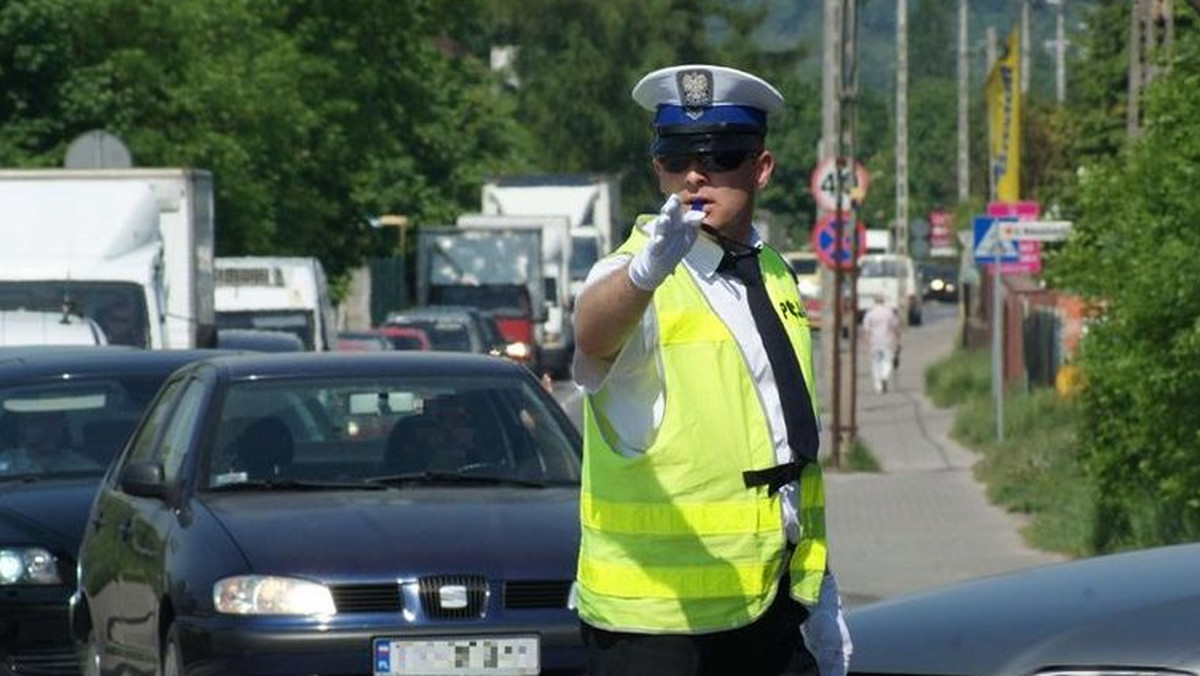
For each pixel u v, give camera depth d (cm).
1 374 3616
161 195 6250
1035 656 1894
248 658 2614
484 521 2766
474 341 11881
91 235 6088
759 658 1599
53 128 9219
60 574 3244
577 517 2809
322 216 11406
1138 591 2006
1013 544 5712
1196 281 4084
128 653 2928
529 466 2966
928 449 9031
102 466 3481
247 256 10169
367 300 17012
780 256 1620
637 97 1580
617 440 1557
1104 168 4597
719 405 1548
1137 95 6519
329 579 2636
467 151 18975
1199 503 4175
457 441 2977
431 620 2641
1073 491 6081
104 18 9369
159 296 6066
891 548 5672
